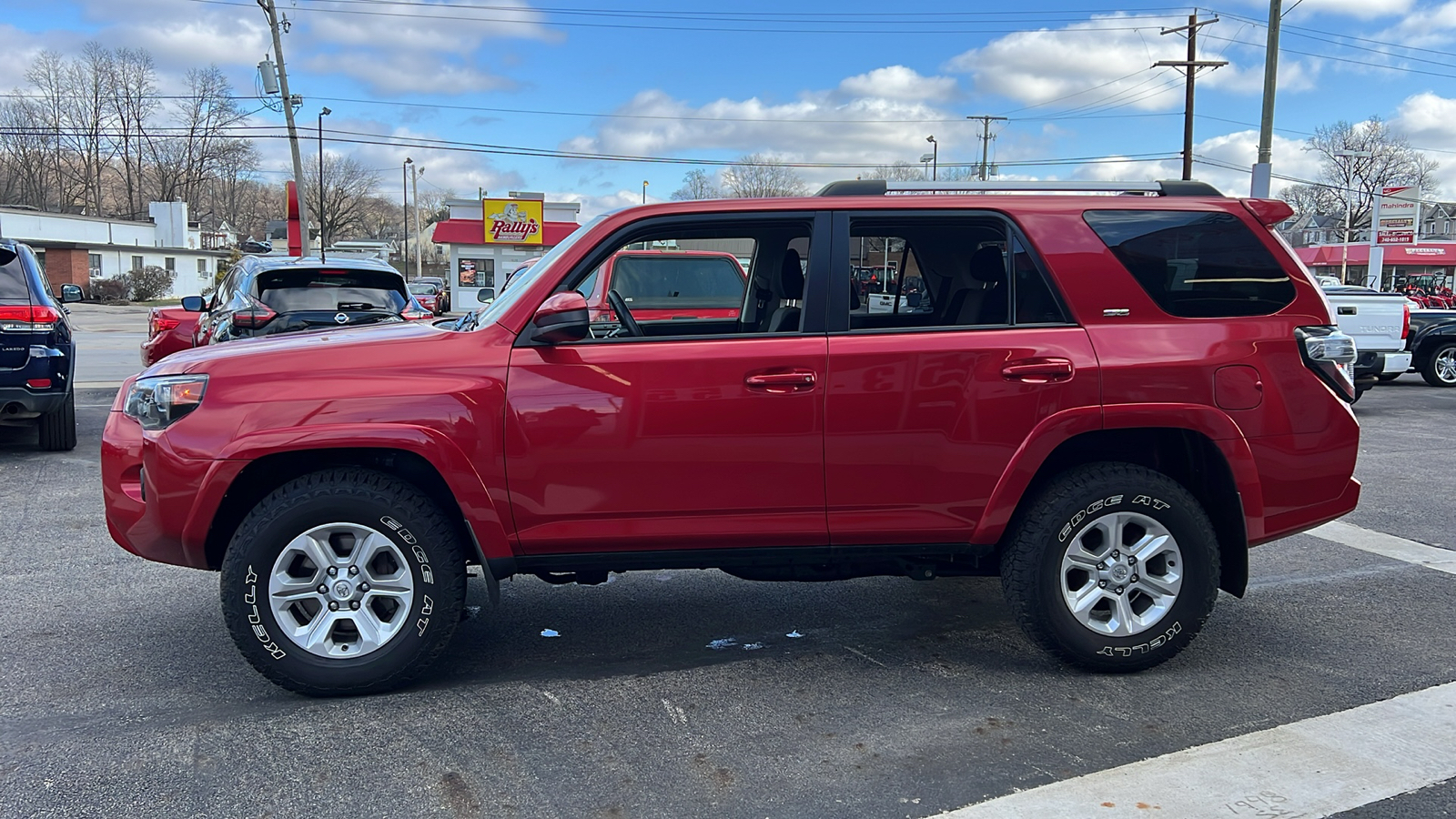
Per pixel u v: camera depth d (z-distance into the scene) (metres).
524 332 3.49
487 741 3.21
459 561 3.51
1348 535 5.97
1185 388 3.60
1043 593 3.62
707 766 3.04
